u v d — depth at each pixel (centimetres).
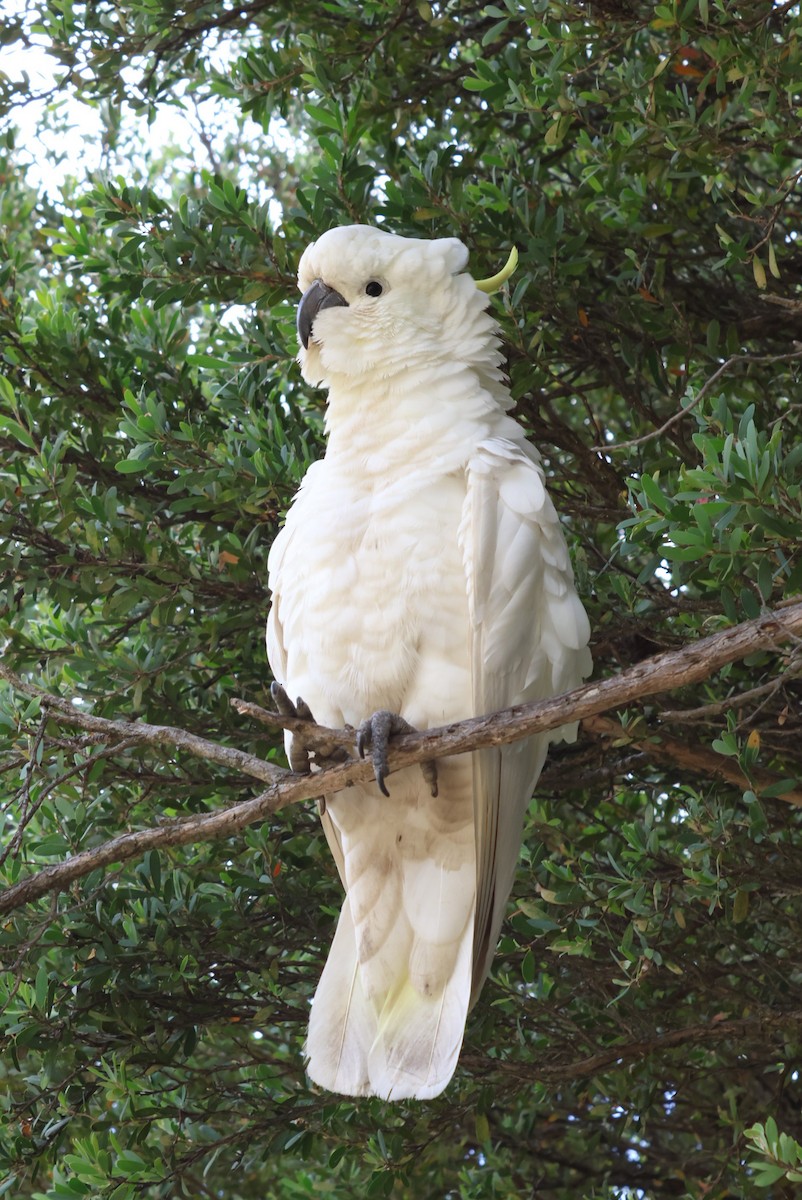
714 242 614
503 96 557
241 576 561
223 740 579
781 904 566
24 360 593
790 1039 529
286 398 630
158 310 614
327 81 579
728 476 372
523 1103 626
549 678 438
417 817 436
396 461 441
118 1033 516
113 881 517
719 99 514
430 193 559
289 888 562
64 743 411
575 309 577
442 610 424
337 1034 438
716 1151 612
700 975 542
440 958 432
